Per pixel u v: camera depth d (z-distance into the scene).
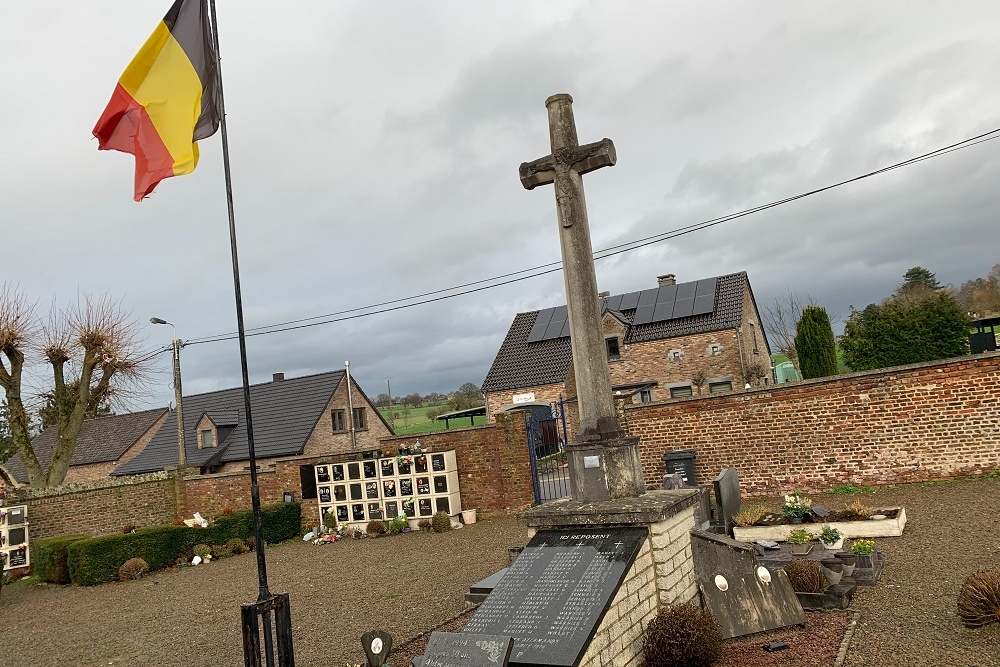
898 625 6.65
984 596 6.27
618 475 6.78
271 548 18.61
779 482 15.04
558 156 7.25
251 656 6.06
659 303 34.09
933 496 12.52
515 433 17.94
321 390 33.66
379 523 18.22
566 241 7.19
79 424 21.92
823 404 14.66
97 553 15.90
